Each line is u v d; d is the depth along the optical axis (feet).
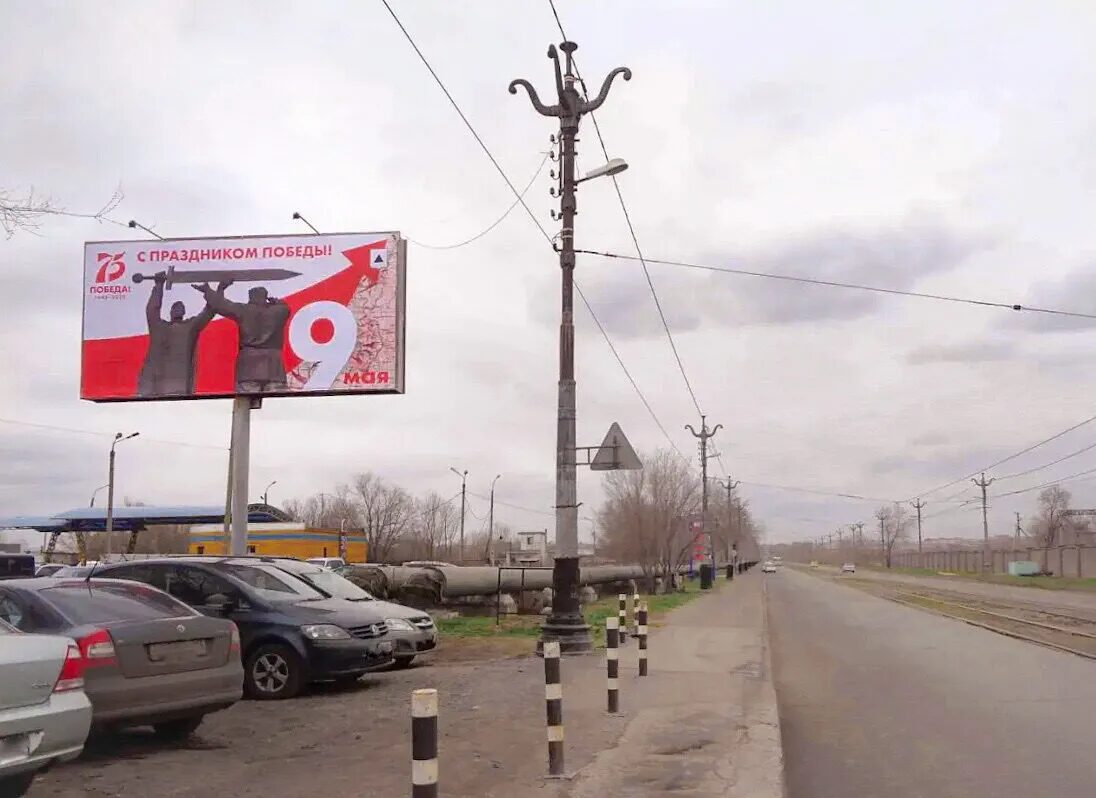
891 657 54.49
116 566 40.75
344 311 69.97
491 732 30.17
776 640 67.05
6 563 73.26
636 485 154.61
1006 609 101.14
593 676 43.65
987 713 34.83
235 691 28.35
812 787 24.30
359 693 39.24
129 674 25.22
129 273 71.51
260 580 40.81
